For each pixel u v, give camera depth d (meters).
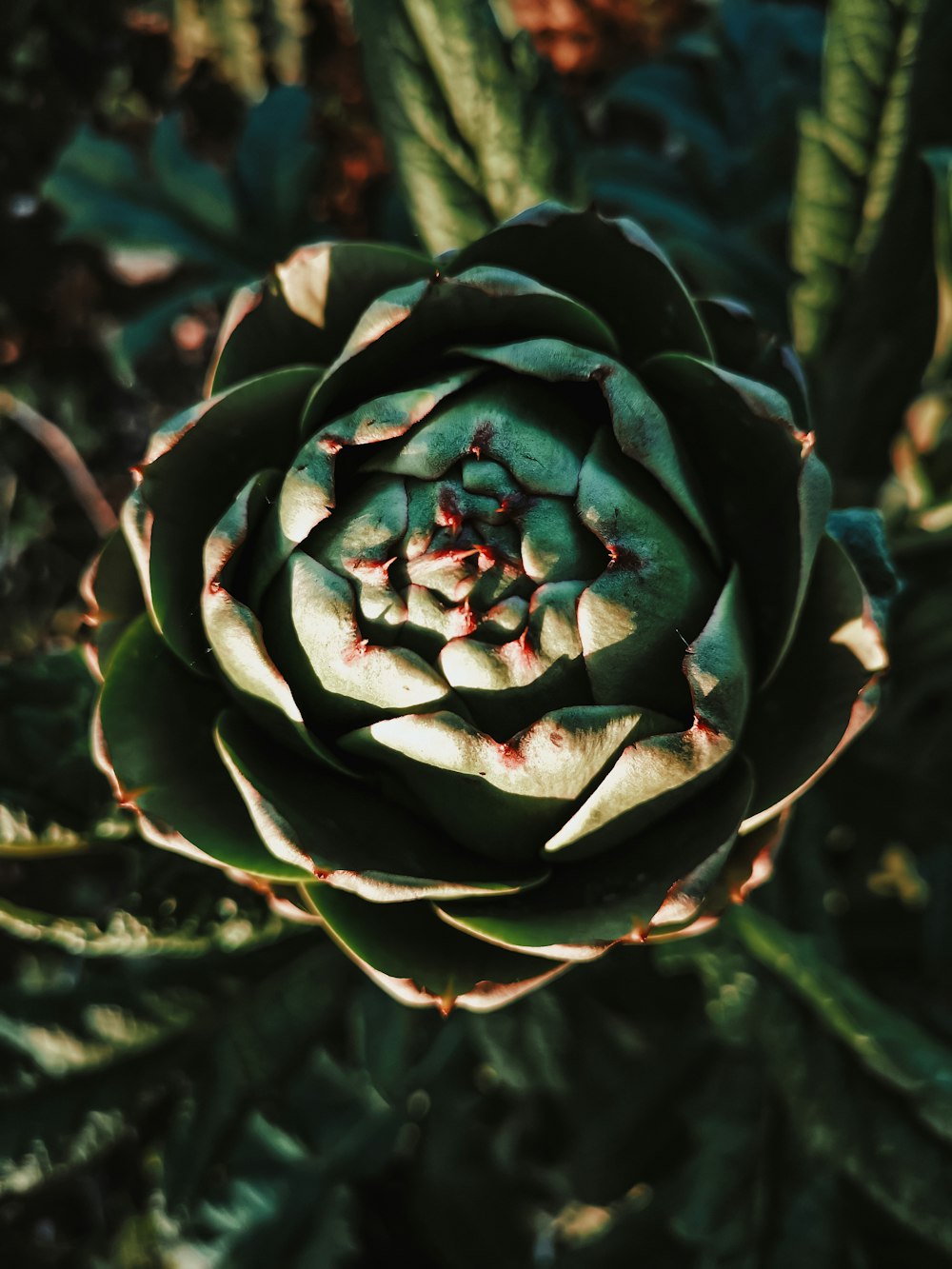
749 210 0.44
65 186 0.44
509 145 0.37
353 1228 0.44
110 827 0.34
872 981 0.42
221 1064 0.37
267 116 0.44
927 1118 0.34
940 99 0.38
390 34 0.36
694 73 0.46
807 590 0.30
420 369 0.32
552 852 0.30
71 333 0.48
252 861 0.30
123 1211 0.44
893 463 0.40
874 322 0.39
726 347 0.32
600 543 0.31
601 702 0.30
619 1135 0.42
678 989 0.41
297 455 0.31
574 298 0.32
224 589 0.30
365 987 0.39
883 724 0.40
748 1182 0.38
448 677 0.30
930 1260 0.37
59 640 0.48
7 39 0.46
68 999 0.37
